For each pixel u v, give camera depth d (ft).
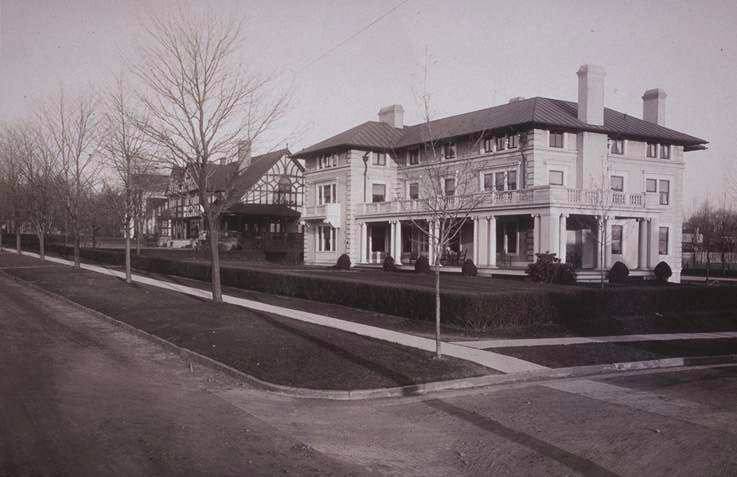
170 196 99.55
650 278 115.24
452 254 129.70
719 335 58.49
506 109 132.77
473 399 33.91
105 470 20.47
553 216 105.50
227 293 84.12
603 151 123.65
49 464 20.68
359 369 38.52
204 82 65.67
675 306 68.54
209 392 33.78
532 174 116.98
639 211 114.73
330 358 41.19
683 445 25.40
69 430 24.52
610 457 23.95
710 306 70.69
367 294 67.00
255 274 87.81
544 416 30.12
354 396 33.88
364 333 52.34
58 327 54.03
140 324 54.08
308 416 29.84
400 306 62.69
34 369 36.01
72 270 110.42
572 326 59.26
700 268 171.12
